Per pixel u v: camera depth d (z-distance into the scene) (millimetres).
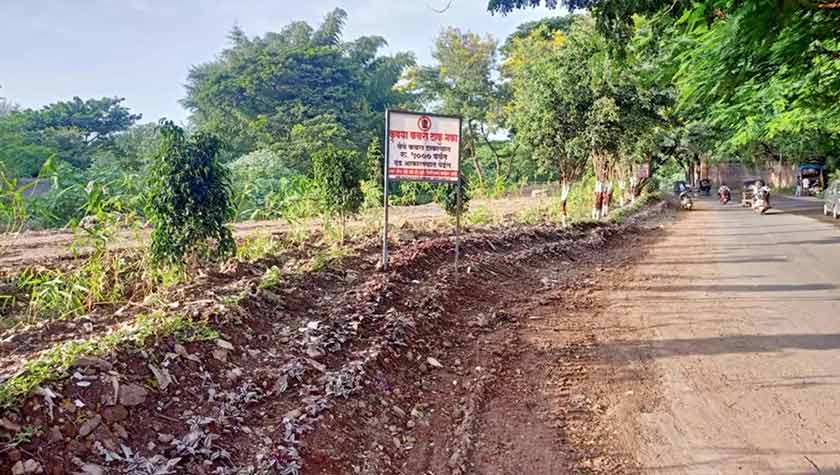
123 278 7059
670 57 10578
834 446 4305
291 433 3773
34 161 30812
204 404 3951
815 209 31719
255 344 5031
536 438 4496
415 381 5328
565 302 8898
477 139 53031
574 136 16922
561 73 16953
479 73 47969
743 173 73438
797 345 6707
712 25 7770
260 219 15664
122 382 3715
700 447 4344
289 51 51719
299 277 7016
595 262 12969
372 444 4094
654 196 38281
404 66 61906
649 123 18172
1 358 4316
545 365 6094
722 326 7590
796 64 9578
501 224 15125
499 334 7008
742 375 5793
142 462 3195
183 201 6406
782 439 4434
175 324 4586
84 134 46562
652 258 13922
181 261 6527
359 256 8828
